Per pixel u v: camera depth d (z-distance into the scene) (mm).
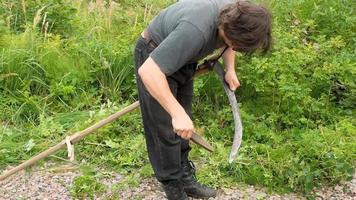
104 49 6316
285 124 5641
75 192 4715
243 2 3457
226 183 4887
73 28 6898
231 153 4043
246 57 5824
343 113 5871
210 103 5895
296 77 5820
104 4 7414
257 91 5730
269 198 4750
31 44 6285
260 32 3408
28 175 4957
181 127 3541
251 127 5469
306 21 6664
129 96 6082
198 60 3869
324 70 5793
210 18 3547
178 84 4059
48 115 5812
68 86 5973
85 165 5102
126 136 5430
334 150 4977
